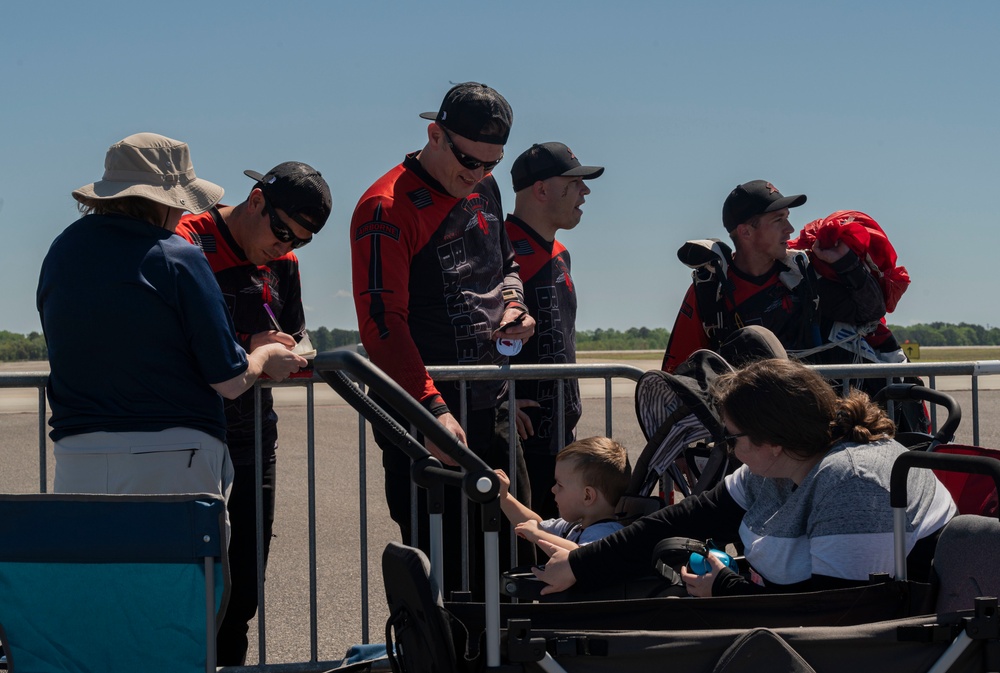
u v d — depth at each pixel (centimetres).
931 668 219
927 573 244
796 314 453
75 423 282
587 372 370
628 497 316
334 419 1413
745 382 250
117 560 264
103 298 277
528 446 407
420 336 356
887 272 469
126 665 268
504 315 376
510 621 211
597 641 213
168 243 283
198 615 264
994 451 287
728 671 212
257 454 341
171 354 283
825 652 216
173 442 282
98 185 286
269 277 355
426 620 211
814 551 239
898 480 234
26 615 269
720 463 302
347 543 627
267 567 567
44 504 265
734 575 249
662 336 9656
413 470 225
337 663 339
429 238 350
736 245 458
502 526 365
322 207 328
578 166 422
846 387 395
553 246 430
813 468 245
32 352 6181
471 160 342
